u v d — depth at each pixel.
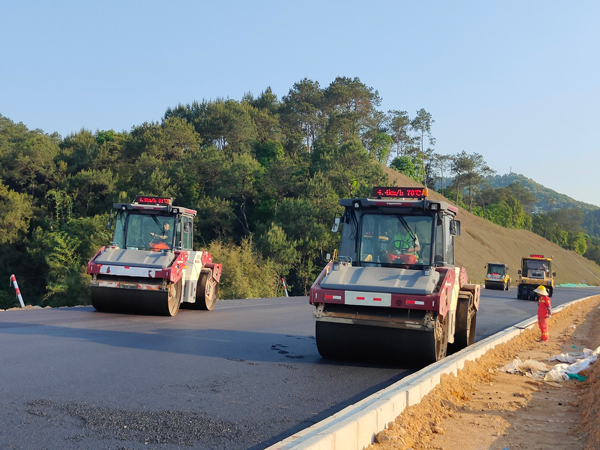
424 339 8.93
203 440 4.95
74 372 7.36
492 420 6.52
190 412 5.82
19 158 61.34
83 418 5.33
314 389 7.39
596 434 5.70
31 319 12.95
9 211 54.69
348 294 9.09
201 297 17.83
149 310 14.87
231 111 91.19
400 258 9.93
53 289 34.81
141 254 15.02
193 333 12.09
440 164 161.50
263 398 6.70
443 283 9.18
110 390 6.52
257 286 36.16
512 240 134.00
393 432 5.36
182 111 104.00
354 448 4.81
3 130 113.38
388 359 9.47
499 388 8.59
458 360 8.88
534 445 5.68
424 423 6.02
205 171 66.62
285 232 55.94
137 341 10.41
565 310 29.05
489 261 103.00
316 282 9.52
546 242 160.25
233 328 13.53
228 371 8.16
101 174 61.12
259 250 50.88
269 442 5.02
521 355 12.51
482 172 160.12
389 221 10.14
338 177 71.25
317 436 4.38
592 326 21.89
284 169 65.12
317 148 88.69
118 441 4.75
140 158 67.69
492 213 167.62
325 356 9.85
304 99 118.25
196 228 59.44
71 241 42.91
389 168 130.75
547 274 42.50
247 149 90.62
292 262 52.00
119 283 14.56
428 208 9.91
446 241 10.40
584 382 9.16
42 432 4.84
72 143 76.75
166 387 6.88
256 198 67.31
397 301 8.88
